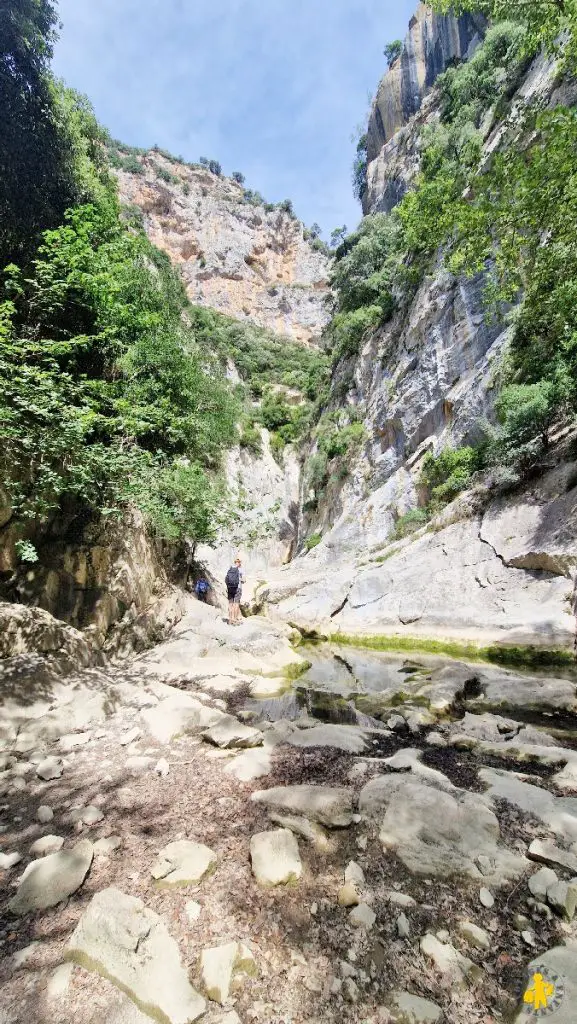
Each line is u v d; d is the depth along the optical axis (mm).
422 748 4094
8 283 7398
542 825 2615
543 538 10727
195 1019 1540
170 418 11273
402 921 1980
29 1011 1569
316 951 1853
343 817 2717
